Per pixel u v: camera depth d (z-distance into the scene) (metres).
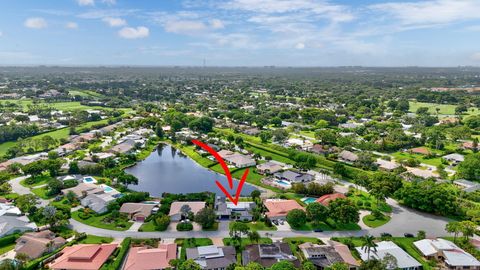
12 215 152.38
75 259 119.19
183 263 112.19
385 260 115.75
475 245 131.62
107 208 163.12
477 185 192.62
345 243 134.75
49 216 147.50
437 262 124.50
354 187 197.25
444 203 158.62
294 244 135.38
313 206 152.00
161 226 147.00
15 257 118.88
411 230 148.38
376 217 158.62
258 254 125.00
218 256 123.19
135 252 125.06
